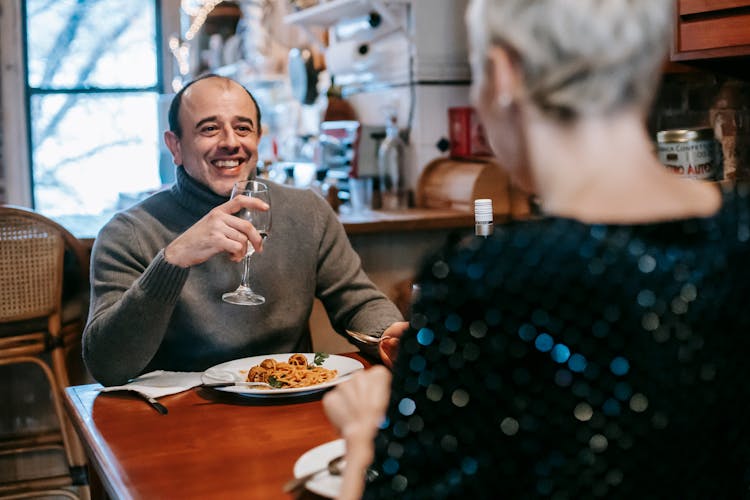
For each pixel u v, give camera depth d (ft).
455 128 12.17
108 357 5.76
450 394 2.85
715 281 2.87
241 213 5.75
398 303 9.75
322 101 14.55
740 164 7.93
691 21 6.99
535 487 2.84
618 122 2.83
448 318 2.86
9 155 17.46
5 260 8.58
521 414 2.82
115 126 18.08
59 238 8.79
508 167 2.98
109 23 17.85
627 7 2.72
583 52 2.72
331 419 3.01
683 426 2.88
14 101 17.40
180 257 5.64
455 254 2.91
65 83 17.72
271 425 4.87
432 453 2.87
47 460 9.48
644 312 2.82
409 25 12.12
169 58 18.16
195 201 6.80
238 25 16.98
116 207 16.03
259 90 17.72
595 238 2.82
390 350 5.77
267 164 13.07
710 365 2.88
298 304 6.91
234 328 6.61
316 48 15.26
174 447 4.53
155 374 6.01
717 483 3.01
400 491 2.89
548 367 2.81
